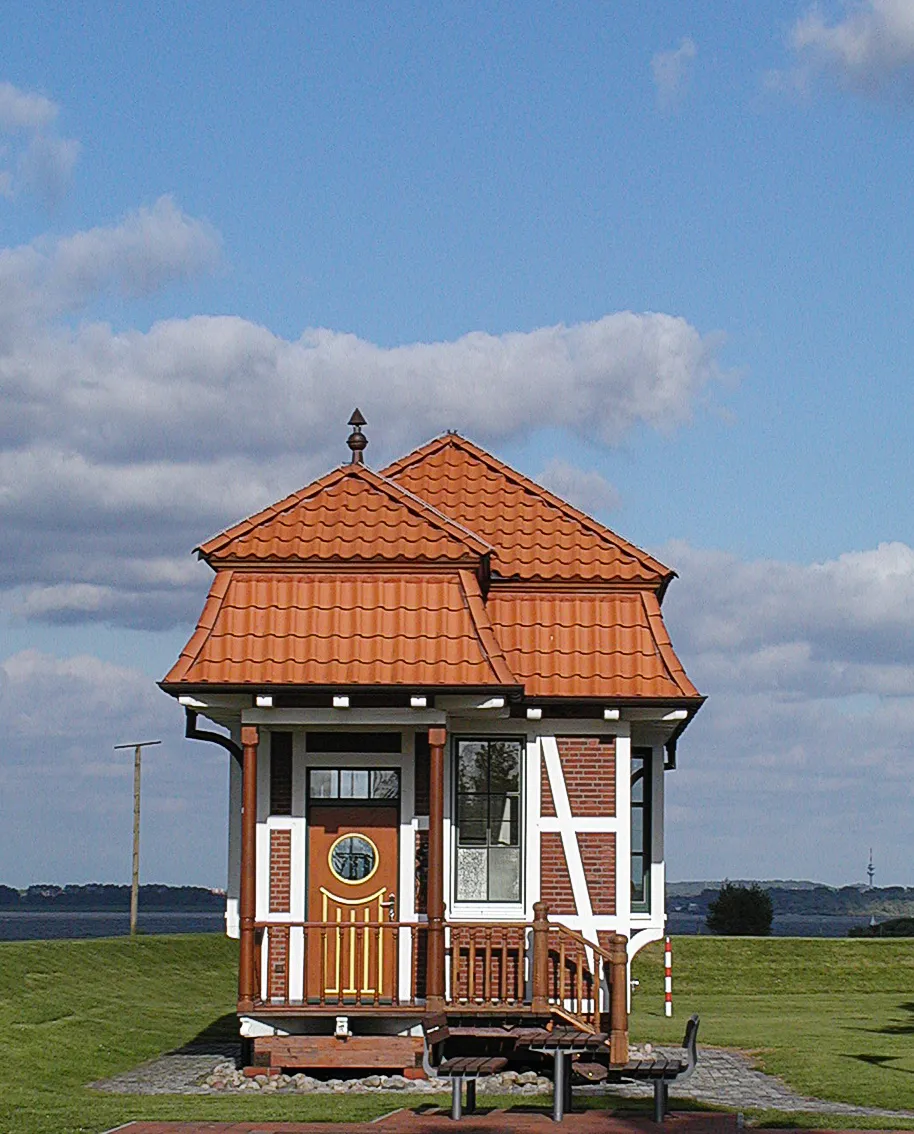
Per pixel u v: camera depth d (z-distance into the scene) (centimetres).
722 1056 2498
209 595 2147
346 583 2156
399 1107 1817
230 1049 2628
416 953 2108
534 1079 2062
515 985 2116
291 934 2108
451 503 2402
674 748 2497
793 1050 2545
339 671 2067
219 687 2038
